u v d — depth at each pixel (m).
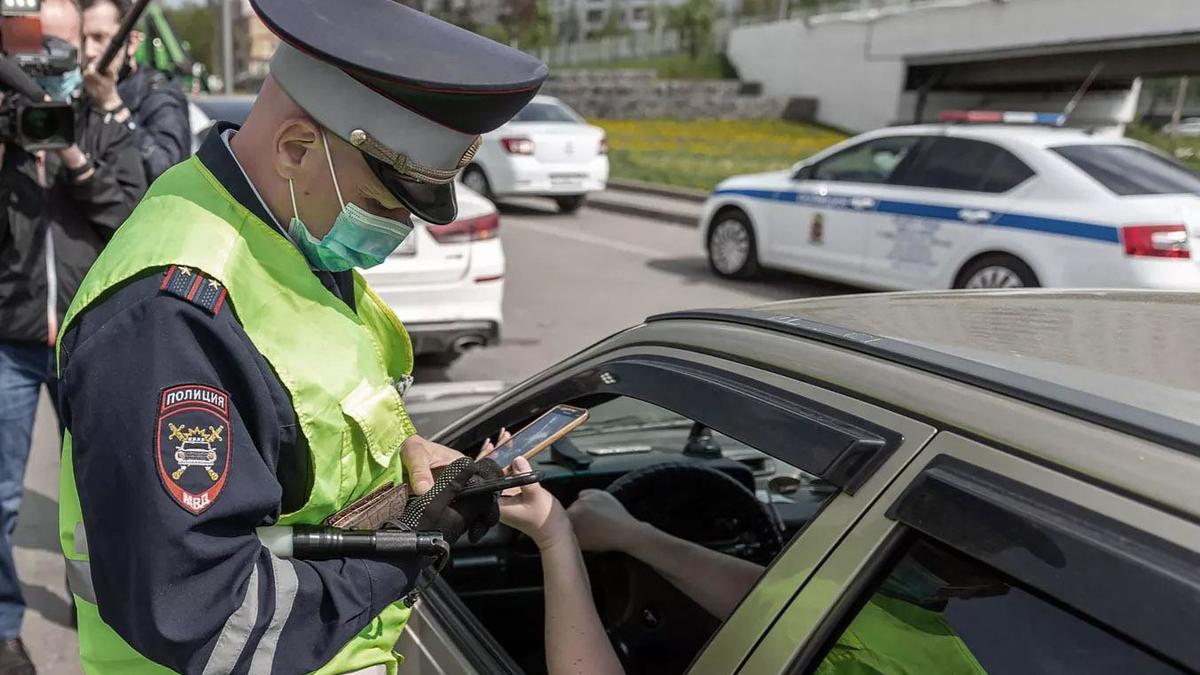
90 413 0.98
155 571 0.95
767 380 1.27
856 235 7.14
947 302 1.59
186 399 0.98
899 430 1.06
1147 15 22.19
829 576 1.04
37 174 2.36
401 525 1.17
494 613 1.92
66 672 2.78
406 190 1.09
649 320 1.69
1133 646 0.81
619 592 1.80
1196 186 5.95
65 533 1.19
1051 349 1.20
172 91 3.21
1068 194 5.84
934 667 0.96
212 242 1.06
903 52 29.33
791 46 34.16
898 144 6.99
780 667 1.04
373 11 1.09
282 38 1.02
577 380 1.69
